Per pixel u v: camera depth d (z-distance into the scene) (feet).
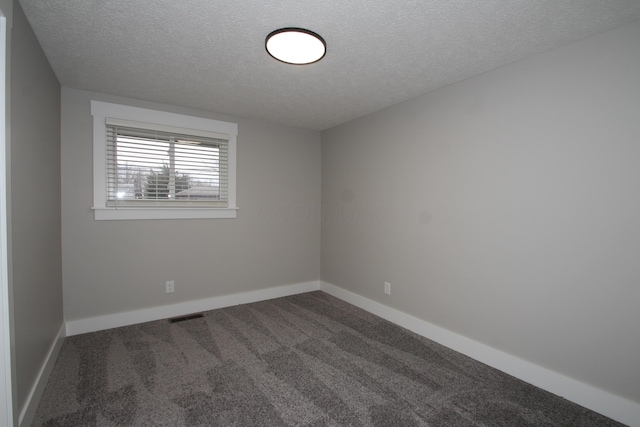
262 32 5.66
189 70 7.26
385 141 10.00
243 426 5.19
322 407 5.69
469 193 7.59
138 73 7.43
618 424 5.30
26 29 5.20
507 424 5.30
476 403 5.84
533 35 5.63
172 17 5.21
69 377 6.49
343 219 11.92
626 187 5.26
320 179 13.17
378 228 10.31
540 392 6.19
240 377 6.61
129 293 9.28
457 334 7.90
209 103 9.57
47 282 6.61
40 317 6.01
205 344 8.09
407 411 5.61
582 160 5.74
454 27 5.42
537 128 6.34
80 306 8.59
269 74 7.46
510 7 4.84
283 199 12.23
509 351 6.86
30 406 5.16
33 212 5.64
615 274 5.40
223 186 10.92
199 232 10.42
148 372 6.73
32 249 5.55
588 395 5.70
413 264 9.07
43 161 6.39
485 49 6.17
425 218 8.70
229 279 11.09
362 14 5.07
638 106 5.13
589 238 5.68
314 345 8.12
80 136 8.47
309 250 13.01
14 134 4.66
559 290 6.08
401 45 6.05
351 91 8.52
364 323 9.63
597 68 5.55
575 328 5.88
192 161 10.27
